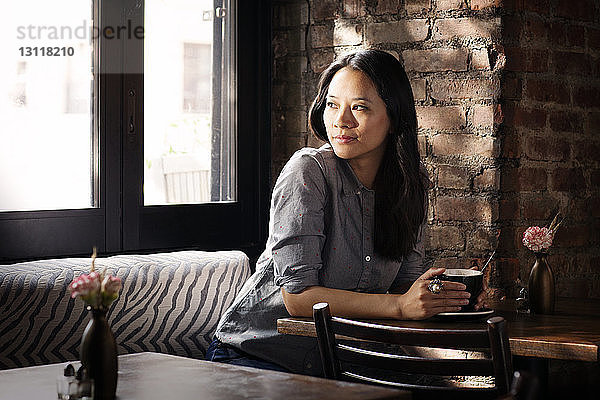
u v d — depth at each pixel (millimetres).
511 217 2973
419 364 1864
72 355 2486
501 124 2928
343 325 1960
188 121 3283
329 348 1994
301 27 3375
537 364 2131
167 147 3221
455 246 3002
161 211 3188
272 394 1582
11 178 2816
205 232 3332
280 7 3428
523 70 2967
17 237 2807
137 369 1812
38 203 2887
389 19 3133
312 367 2312
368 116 2217
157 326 2641
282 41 3432
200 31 3307
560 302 2559
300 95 3398
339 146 2244
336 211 2264
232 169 3445
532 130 3002
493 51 2928
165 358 1935
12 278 2428
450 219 3010
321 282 2301
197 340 2713
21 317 2408
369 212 2299
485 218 2949
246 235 3480
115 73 3049
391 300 2158
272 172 3486
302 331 2123
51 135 2912
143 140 3139
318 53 3332
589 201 3186
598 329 2070
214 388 1636
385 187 2309
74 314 2488
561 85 3080
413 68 3072
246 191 3469
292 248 2193
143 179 3145
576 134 3139
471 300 2199
